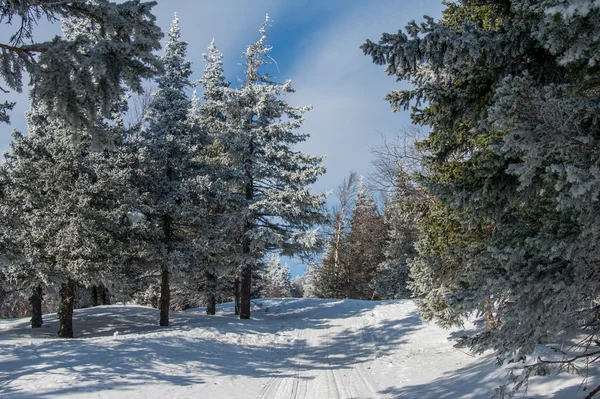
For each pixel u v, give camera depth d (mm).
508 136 3992
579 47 3766
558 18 3666
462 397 7508
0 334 17688
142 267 19641
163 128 19984
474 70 5953
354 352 15297
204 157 22953
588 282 4223
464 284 5512
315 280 41938
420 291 12711
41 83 4602
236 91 22156
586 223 3832
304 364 13352
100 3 4633
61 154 15555
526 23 5184
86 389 8844
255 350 15258
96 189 15883
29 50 4629
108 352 12070
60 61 4457
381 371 11945
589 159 3852
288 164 22688
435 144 9859
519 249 4348
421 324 18609
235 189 23656
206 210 20719
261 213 22562
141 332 17500
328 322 21547
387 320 20656
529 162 4004
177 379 10359
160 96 20500
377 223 36875
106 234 17062
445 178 9523
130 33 4906
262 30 23516
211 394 9273
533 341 4398
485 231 9344
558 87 4262
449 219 10352
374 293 37531
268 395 9406
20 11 5008
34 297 20188
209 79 24672
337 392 9609
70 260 15414
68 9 5000
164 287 19984
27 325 20703
